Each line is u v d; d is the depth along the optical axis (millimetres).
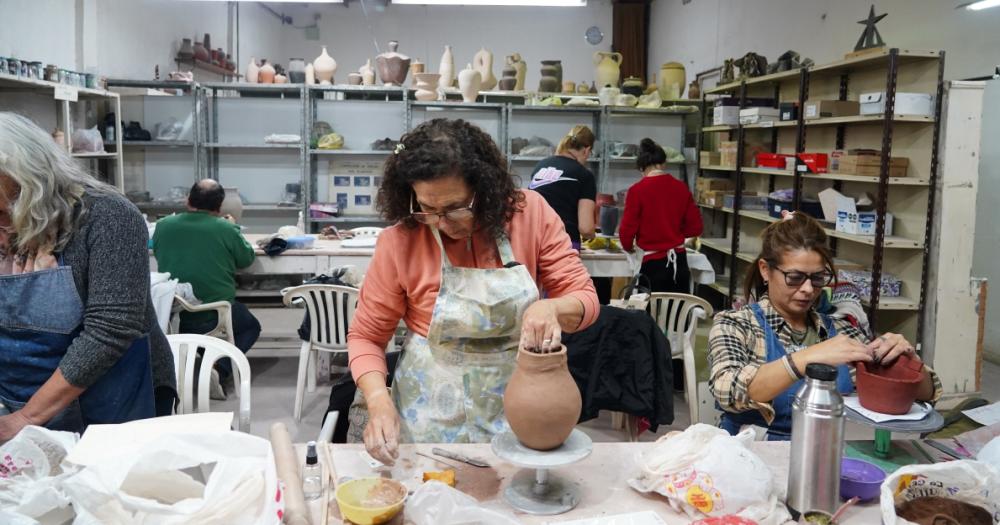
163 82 5707
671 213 4141
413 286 1539
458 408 1553
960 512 1143
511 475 1342
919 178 3875
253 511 1023
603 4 10273
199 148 5797
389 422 1357
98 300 1489
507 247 1525
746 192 5758
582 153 3947
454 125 1418
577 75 10445
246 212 5984
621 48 10086
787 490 1241
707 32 8094
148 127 5844
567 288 1566
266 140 5770
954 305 3896
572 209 3826
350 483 1234
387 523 1164
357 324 1592
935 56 3754
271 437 1290
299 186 5949
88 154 4941
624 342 2512
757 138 5793
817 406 1162
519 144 6020
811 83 5121
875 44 4234
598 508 1229
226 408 3637
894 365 1426
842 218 4258
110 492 1011
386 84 5949
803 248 1685
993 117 4480
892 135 4117
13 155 1367
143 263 1555
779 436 1766
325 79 6285
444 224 1425
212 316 3637
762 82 5754
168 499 1074
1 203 1426
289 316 5406
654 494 1272
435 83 5859
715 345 1771
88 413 1572
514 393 1192
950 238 3844
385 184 1474
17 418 1446
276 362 4438
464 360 1546
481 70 6184
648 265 4180
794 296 1713
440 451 1434
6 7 4598
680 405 3869
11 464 1146
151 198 5895
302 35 10633
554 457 1181
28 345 1519
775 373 1513
